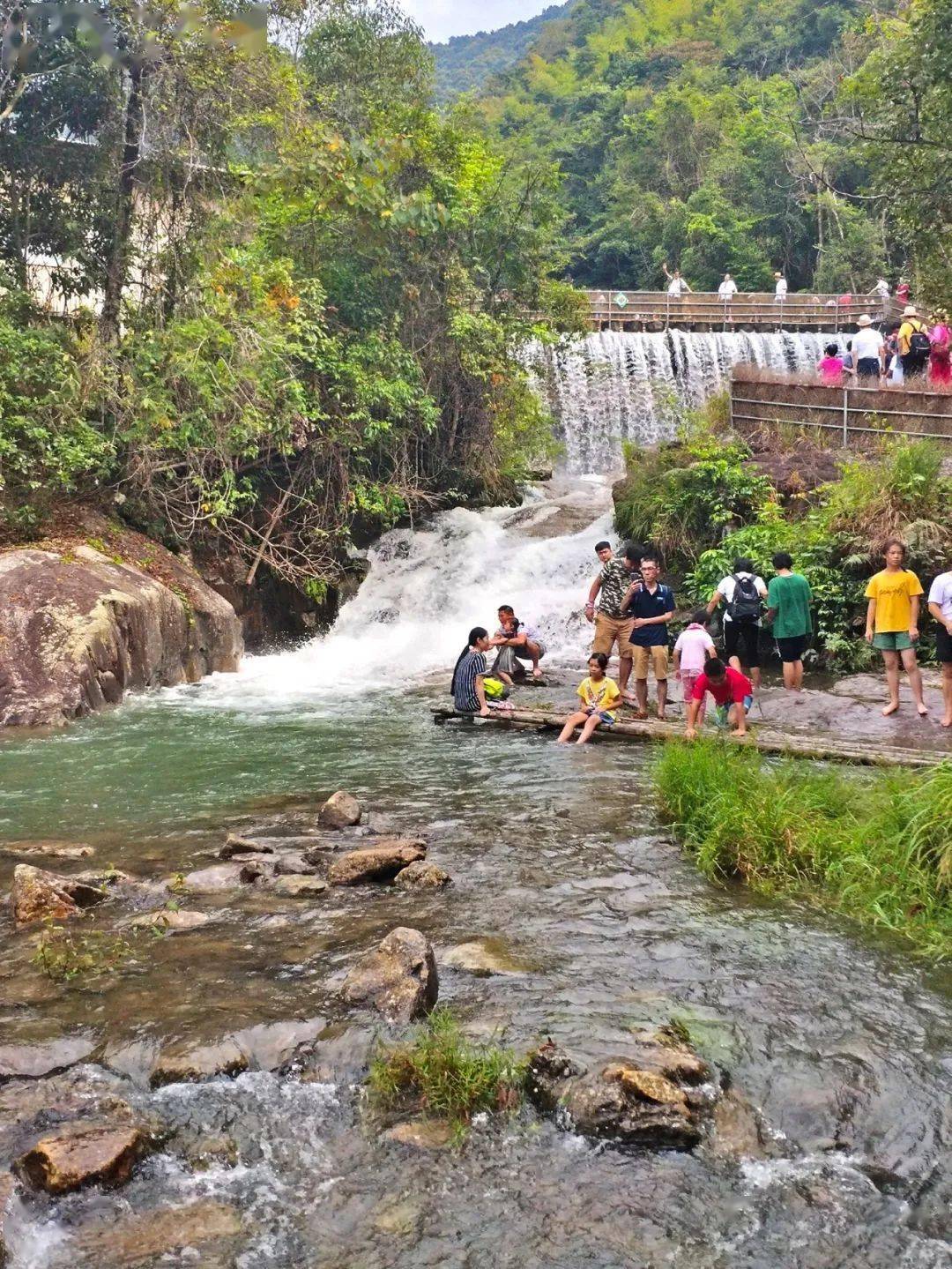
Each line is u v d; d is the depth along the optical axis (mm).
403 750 9664
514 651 13000
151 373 14508
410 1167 3682
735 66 70250
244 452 15422
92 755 9539
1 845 6891
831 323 35906
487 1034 4367
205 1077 4137
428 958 4773
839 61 53406
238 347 14797
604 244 53969
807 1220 3438
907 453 13664
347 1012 4547
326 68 20422
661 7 81375
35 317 15219
